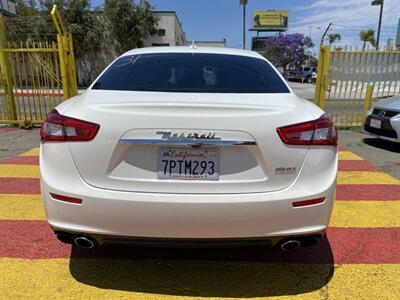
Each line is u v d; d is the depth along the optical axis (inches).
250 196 86.8
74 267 109.7
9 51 329.4
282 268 111.3
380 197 169.9
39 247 120.3
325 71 341.7
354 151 266.7
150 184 86.7
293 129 88.0
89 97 97.5
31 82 340.2
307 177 89.4
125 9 1170.6
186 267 110.8
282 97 102.7
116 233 87.9
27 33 690.8
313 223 90.7
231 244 89.8
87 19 1134.4
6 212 147.4
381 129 267.9
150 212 85.7
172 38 1304.1
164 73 113.5
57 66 335.0
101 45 1155.3
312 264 113.7
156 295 97.9
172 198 85.6
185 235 87.5
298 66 2332.7
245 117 86.4
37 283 101.7
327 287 102.3
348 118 376.2
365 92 357.1
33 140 290.8
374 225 140.6
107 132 85.9
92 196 85.9
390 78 362.6
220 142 85.8
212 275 107.1
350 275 108.1
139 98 93.8
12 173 198.5
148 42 1290.6
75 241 92.4
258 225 87.7
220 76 113.2
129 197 85.6
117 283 102.6
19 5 1261.1
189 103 88.3
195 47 135.4
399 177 202.8
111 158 86.3
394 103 265.7
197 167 87.1
